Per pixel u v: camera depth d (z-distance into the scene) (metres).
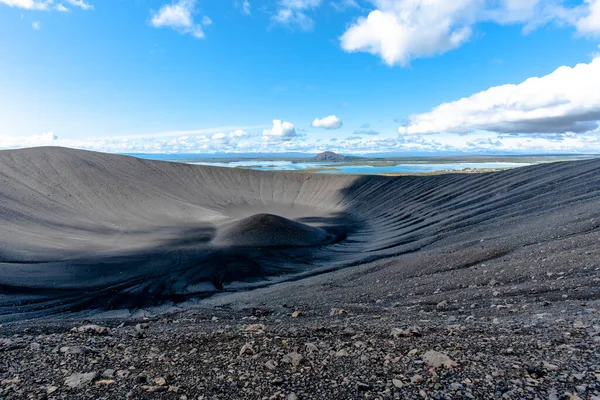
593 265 14.62
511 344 6.54
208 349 7.76
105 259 40.88
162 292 30.75
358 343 7.34
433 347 6.70
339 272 30.28
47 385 5.60
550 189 44.44
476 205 49.97
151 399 5.06
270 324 11.84
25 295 28.38
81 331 10.34
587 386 4.44
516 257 20.17
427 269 22.73
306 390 5.16
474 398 4.48
